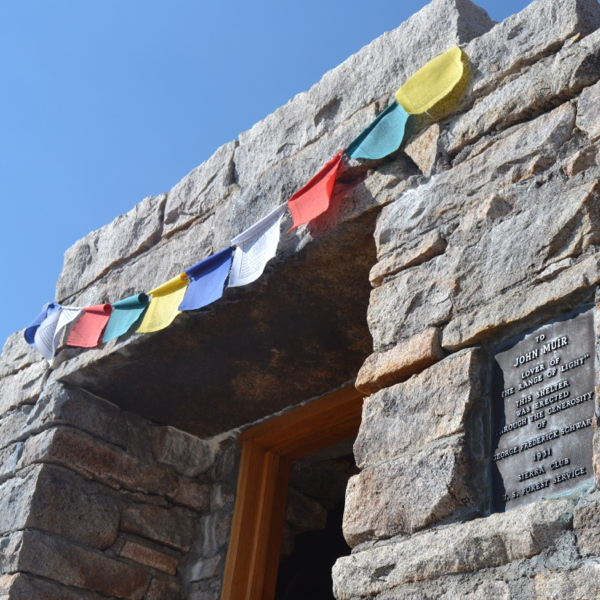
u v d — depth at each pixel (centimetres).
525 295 452
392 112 559
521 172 484
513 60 519
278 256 591
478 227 489
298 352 661
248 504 718
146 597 695
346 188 570
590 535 375
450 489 432
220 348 663
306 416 702
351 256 576
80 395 708
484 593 395
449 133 532
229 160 676
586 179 456
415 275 504
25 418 722
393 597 424
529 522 394
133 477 713
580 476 403
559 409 422
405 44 591
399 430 469
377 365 495
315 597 744
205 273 627
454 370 461
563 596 371
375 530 452
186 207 693
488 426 445
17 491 679
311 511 764
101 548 685
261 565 707
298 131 632
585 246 440
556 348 435
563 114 483
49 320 727
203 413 732
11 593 630
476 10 580
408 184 536
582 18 503
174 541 720
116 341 678
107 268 732
